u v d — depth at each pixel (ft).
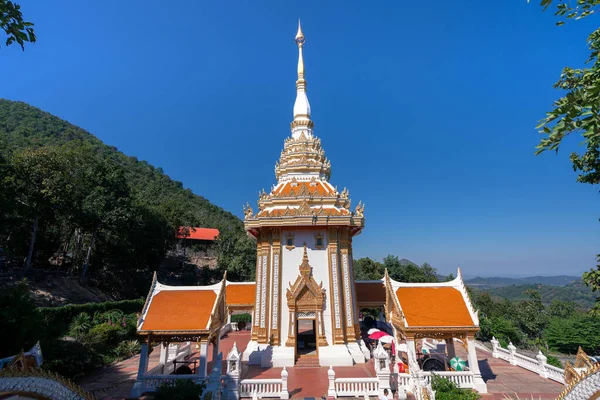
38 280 156.25
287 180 110.11
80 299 163.84
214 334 78.13
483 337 154.51
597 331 171.01
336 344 89.51
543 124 26.94
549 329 185.57
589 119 24.85
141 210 213.87
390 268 218.38
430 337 71.77
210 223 433.07
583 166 55.01
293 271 95.14
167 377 67.92
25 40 30.63
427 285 81.00
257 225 96.48
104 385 74.33
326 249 96.84
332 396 65.00
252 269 243.19
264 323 91.61
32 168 146.20
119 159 545.85
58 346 78.74
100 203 174.29
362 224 98.68
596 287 53.47
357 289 114.52
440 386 59.06
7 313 70.44
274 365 85.10
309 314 92.12
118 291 196.65
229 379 64.64
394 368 72.23
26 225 164.76
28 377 30.27
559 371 74.49
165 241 232.32
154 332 69.31
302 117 120.78
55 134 493.36
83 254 192.85
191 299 77.36
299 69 126.00
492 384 73.26
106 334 106.93
